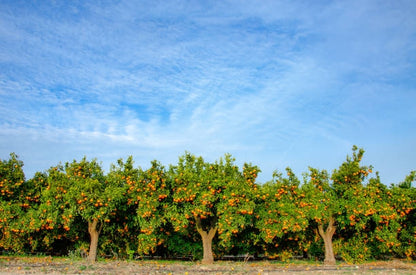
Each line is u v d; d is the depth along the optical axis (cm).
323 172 2184
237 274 1403
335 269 1695
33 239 2053
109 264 1619
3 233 1983
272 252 2311
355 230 2238
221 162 1969
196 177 1867
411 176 2484
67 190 1822
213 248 2173
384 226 2116
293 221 1934
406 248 2295
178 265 1717
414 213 2306
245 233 2188
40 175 2147
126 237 2098
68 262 1638
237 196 1797
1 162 1948
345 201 1989
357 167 2052
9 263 1538
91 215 1783
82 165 1908
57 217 1814
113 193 1762
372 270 1653
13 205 1892
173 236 2134
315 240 2286
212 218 2025
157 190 1828
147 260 2016
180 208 1856
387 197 2252
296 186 2106
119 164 1945
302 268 1733
